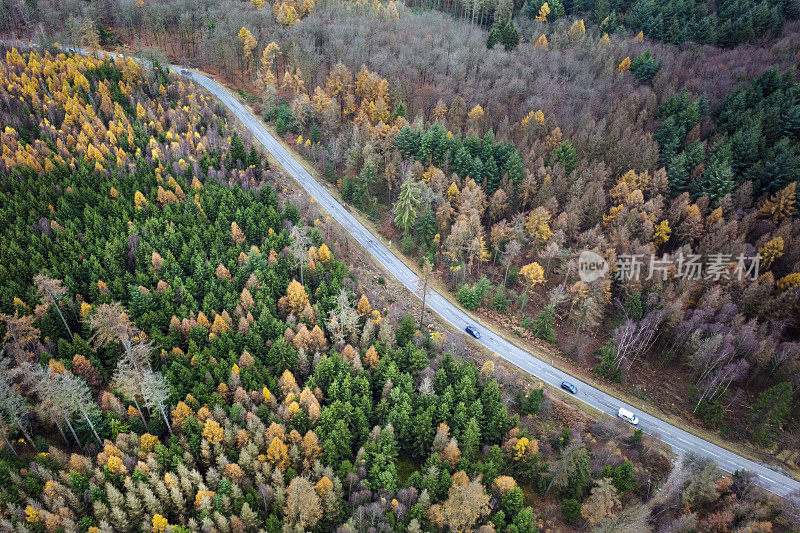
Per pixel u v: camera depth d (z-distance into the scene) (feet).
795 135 427.33
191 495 200.44
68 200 338.54
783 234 336.29
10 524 171.94
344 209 413.18
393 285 356.38
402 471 237.66
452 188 380.99
